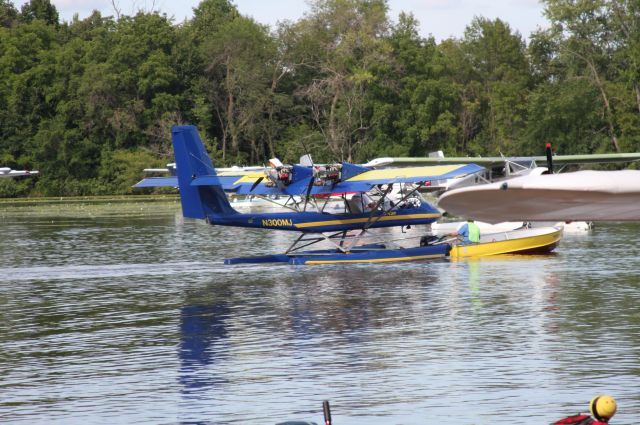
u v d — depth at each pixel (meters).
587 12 187.25
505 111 199.62
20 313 43.50
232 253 72.12
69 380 29.84
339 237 70.62
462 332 36.44
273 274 56.81
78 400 27.31
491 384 28.03
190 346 34.97
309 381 29.02
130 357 33.22
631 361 30.67
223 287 51.31
